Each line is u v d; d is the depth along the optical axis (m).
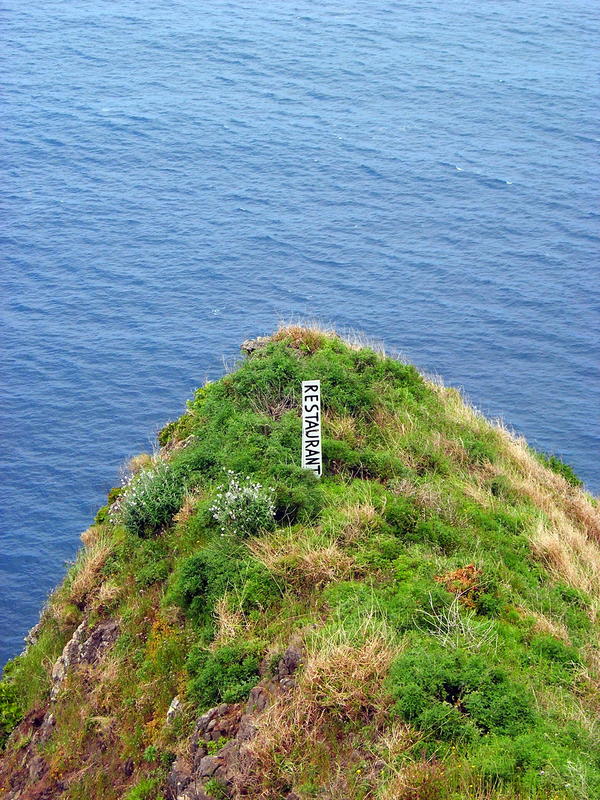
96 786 11.64
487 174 97.12
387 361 19.05
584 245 82.44
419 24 147.75
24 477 52.78
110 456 54.91
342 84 123.88
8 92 120.50
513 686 9.79
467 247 82.31
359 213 89.38
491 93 118.81
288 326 20.12
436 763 8.88
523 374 63.09
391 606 11.16
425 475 15.85
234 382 17.42
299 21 150.88
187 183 96.19
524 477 17.69
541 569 13.99
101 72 128.62
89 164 100.19
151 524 14.87
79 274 77.81
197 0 163.88
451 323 69.88
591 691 10.63
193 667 11.61
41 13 153.88
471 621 11.05
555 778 8.52
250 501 13.30
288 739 9.74
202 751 10.50
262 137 107.50
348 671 9.96
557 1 157.75
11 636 41.19
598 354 65.69
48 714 13.52
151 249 82.31
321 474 14.53
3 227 85.62
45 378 62.97
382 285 75.88
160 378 63.03
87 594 14.89
